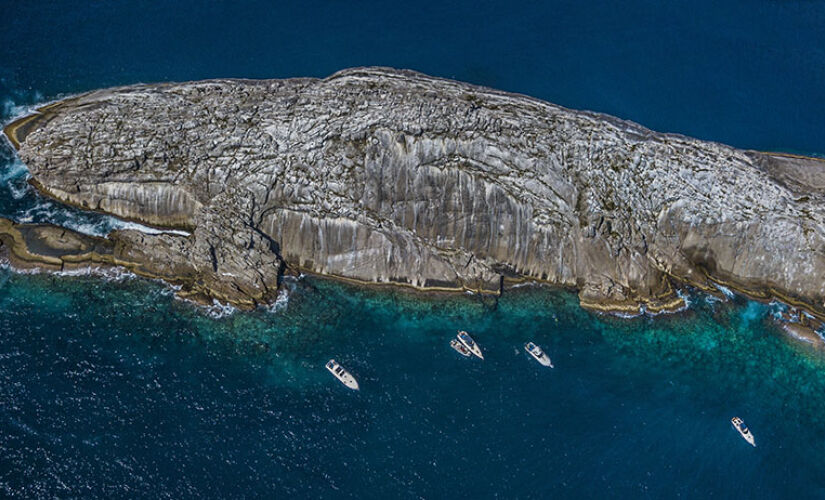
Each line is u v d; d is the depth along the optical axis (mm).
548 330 85562
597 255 87812
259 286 84250
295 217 86062
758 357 85812
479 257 88312
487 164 86500
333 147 86375
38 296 81938
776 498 75500
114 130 87562
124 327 80625
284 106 88375
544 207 87250
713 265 90812
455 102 88312
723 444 78438
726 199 89625
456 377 80562
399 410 77438
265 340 81625
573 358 83562
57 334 79188
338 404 77312
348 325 83938
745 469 77000
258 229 86250
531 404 79250
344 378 79062
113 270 84312
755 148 98812
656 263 89625
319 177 86000
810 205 90500
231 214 85188
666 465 76188
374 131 86312
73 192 88188
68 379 75750
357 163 86000
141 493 68625
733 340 86938
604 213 87688
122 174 87000
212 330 81688
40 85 97312
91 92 95688
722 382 83438
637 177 89188
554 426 77750
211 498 69250
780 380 84188
